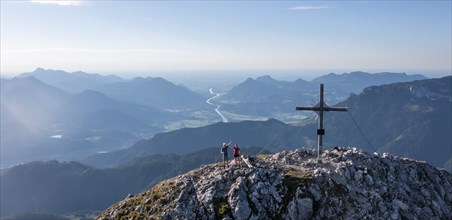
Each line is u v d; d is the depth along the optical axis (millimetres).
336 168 50219
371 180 48812
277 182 47625
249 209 44781
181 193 48906
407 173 53906
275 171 49719
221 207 45375
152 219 46719
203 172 53438
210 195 47188
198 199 47469
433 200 50438
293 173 49312
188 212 45969
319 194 45906
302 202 44875
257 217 44406
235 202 45281
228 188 47844
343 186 46906
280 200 45531
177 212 46281
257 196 46031
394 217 44094
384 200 46000
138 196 53938
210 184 48938
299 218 44188
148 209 49125
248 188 47094
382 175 51688
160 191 51500
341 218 43500
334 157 55281
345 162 51812
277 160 56219
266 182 47781
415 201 49531
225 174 50281
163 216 46250
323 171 48969
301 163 53875
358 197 45875
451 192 54312
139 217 48281
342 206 44719
